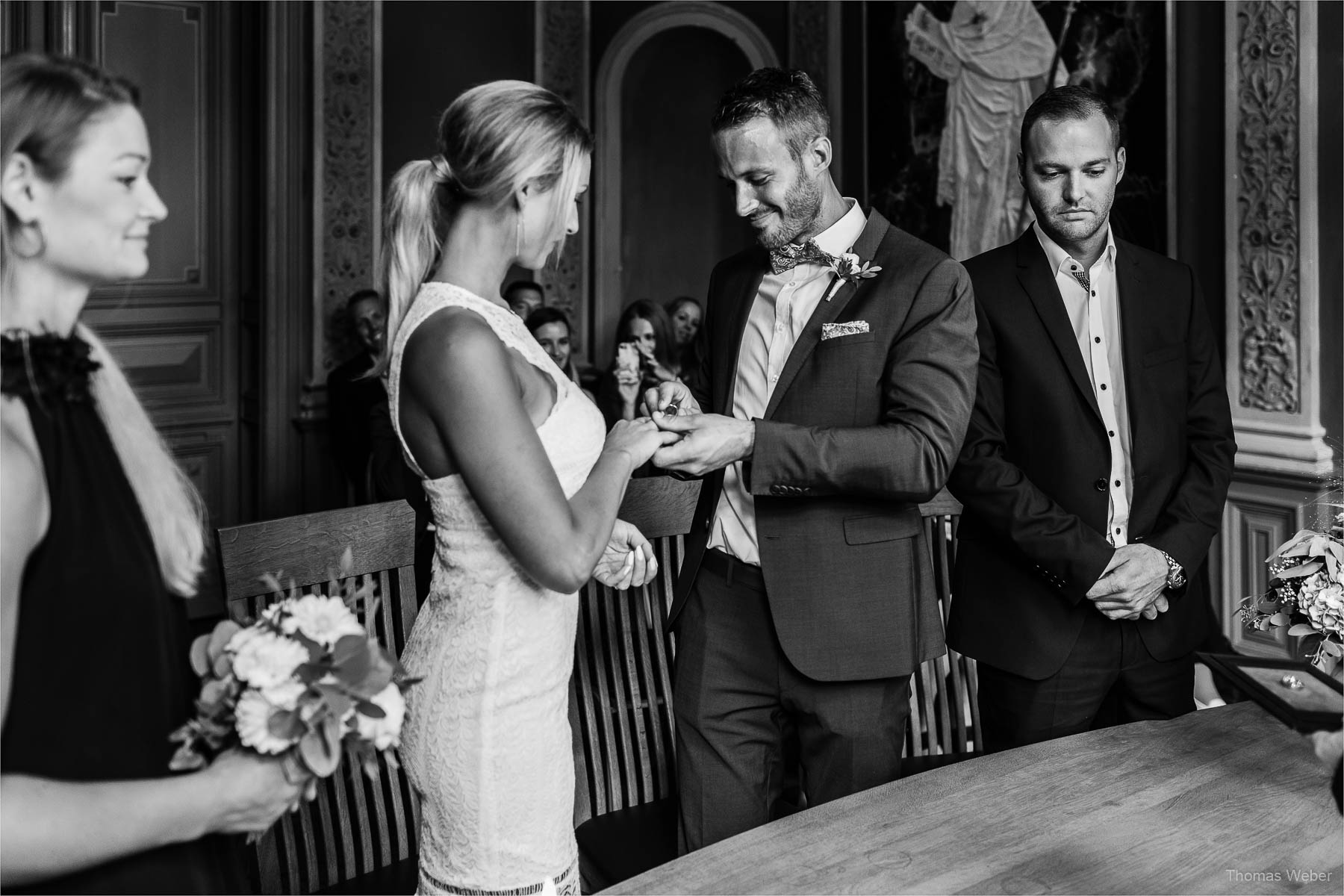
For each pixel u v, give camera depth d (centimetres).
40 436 129
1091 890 156
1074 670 257
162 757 136
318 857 238
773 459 214
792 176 222
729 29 654
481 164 165
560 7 671
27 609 127
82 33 572
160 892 133
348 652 134
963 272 227
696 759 237
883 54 583
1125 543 262
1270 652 430
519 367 167
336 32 601
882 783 232
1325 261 418
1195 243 462
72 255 132
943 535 277
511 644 174
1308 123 414
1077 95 254
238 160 617
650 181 695
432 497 174
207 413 618
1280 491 430
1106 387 265
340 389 577
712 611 238
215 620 583
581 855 236
